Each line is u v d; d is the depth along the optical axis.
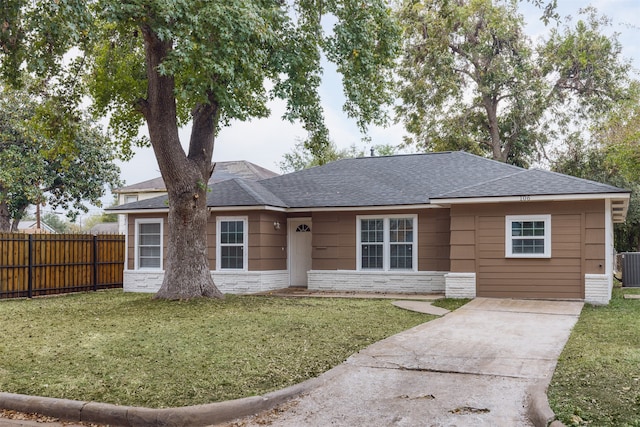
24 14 10.87
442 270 16.77
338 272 17.80
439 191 17.36
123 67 14.96
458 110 34.97
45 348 8.35
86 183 35.25
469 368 7.08
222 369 7.00
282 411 5.67
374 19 13.84
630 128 24.73
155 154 13.81
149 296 16.06
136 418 5.38
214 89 11.83
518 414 5.38
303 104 14.19
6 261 16.22
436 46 28.38
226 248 18.03
